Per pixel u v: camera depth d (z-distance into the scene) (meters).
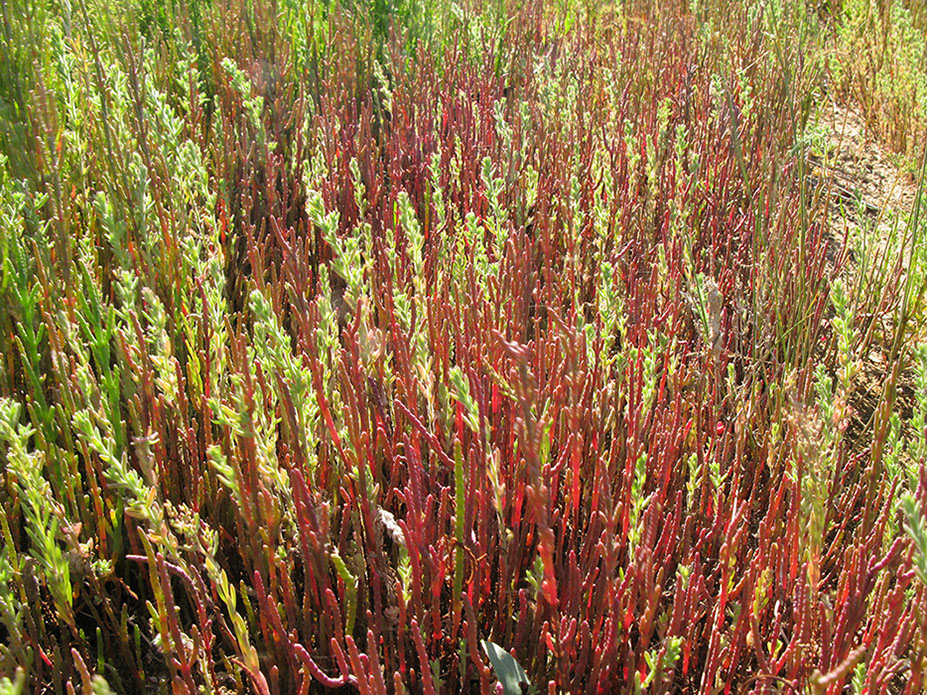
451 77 3.90
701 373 2.11
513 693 1.49
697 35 4.62
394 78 3.83
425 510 1.59
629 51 4.50
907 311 2.64
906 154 4.14
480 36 4.36
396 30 4.13
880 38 5.04
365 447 1.52
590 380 1.84
